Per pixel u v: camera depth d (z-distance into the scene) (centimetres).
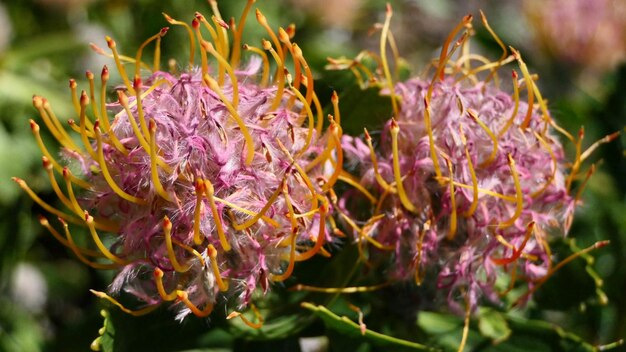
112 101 30
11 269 40
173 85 27
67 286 43
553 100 39
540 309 31
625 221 37
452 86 28
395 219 28
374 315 29
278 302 29
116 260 27
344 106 29
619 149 37
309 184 26
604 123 38
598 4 42
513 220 27
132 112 27
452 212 27
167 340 28
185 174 26
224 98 26
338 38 48
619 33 42
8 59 41
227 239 26
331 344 29
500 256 28
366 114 29
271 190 27
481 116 28
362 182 28
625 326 35
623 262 36
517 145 28
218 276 26
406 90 29
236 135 27
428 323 29
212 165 26
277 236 27
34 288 43
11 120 40
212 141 26
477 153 28
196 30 27
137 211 27
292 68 39
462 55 31
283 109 27
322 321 29
